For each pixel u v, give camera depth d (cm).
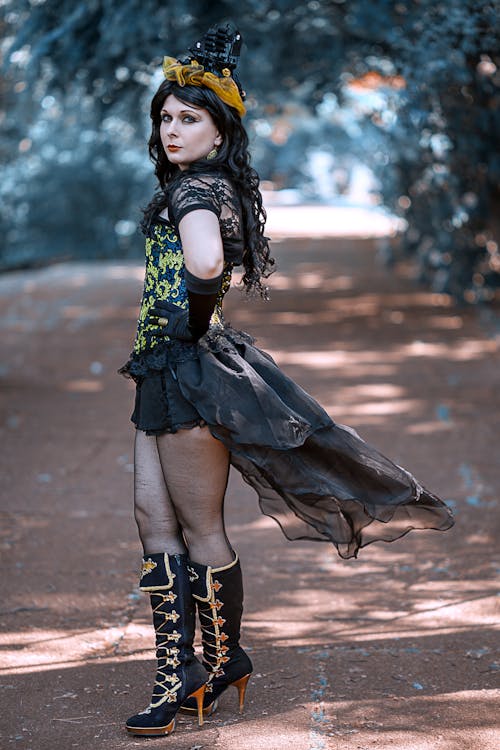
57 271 2991
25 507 717
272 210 6594
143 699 424
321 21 1518
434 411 1034
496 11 890
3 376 1284
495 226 1717
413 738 385
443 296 2147
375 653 470
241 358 384
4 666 458
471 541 639
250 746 380
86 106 1747
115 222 3169
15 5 1194
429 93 1132
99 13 1191
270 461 375
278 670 453
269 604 537
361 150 2675
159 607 394
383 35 1185
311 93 1745
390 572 587
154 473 398
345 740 384
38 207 3089
